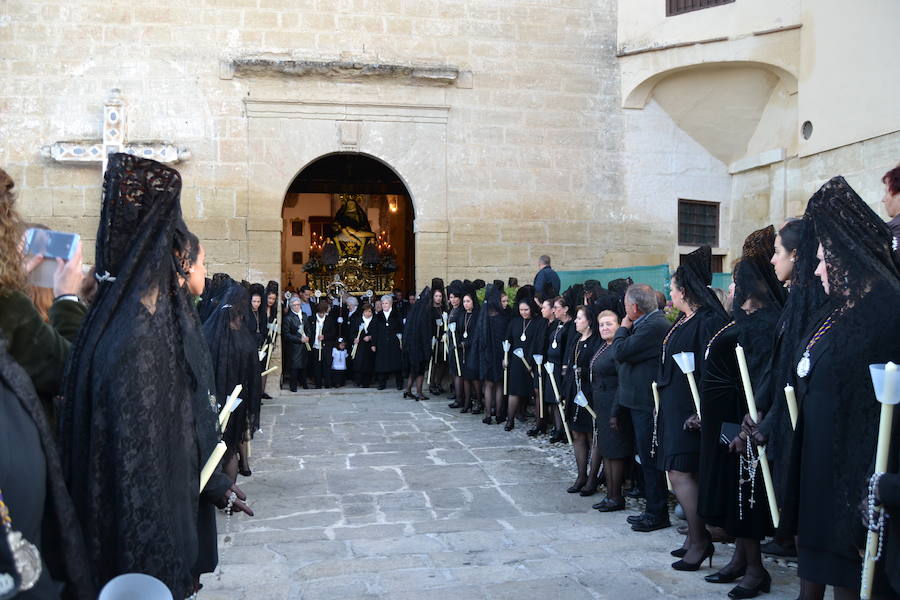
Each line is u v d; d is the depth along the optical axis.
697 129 13.98
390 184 16.23
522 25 13.47
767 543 5.06
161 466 2.23
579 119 13.66
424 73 12.86
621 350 5.51
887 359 2.79
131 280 2.33
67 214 11.92
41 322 2.25
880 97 10.26
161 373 2.27
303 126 12.65
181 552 2.29
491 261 13.32
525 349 9.23
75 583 1.96
